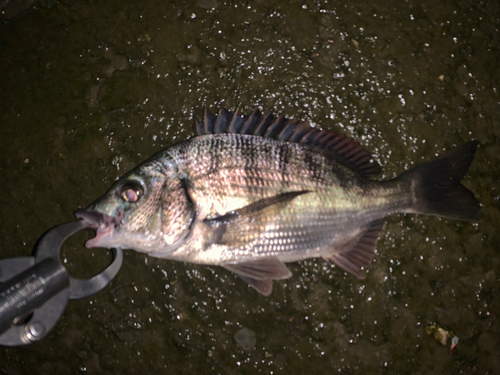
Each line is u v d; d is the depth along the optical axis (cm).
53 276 31
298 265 39
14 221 39
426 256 40
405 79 42
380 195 36
